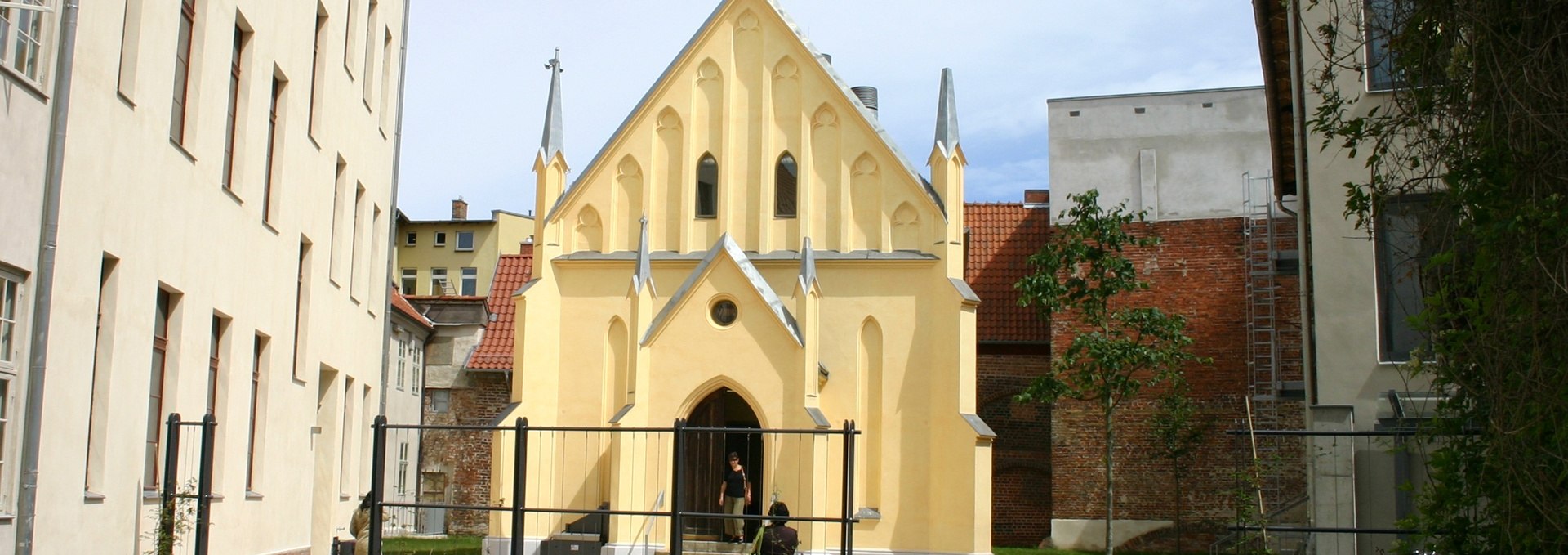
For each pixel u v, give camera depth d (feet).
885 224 115.85
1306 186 74.33
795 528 107.04
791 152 118.01
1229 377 136.87
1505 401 35.83
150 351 59.88
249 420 73.77
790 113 118.32
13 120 47.52
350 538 96.89
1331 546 66.49
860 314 114.62
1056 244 110.83
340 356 93.25
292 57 78.64
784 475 108.17
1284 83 86.33
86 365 53.72
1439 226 42.70
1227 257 140.05
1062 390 109.09
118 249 55.98
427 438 155.12
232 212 69.92
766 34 119.14
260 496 76.02
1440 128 39.19
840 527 111.04
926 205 115.34
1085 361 111.34
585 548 108.27
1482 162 36.52
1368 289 68.39
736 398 121.60
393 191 107.76
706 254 114.01
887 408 113.19
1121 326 115.65
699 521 110.93
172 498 59.52
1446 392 43.88
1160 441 135.44
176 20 61.11
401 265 255.70
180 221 62.59
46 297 49.73
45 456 50.72
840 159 117.08
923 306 114.32
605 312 117.19
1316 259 69.36
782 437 108.78
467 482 153.89
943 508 111.24
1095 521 135.74
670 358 111.45
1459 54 37.60
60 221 50.85
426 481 153.89
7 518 48.37
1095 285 140.97
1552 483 34.76
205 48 64.80
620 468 109.19
